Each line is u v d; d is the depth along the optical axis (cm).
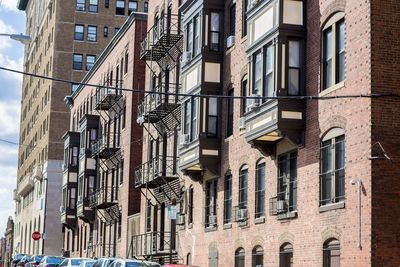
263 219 3072
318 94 2683
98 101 5834
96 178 6488
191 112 3688
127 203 5159
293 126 2761
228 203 3506
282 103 2767
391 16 2398
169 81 4397
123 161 5434
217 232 3575
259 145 3012
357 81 2427
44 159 9200
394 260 2286
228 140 3509
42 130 9588
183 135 3722
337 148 2558
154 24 4850
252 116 2995
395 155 2338
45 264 4431
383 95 2345
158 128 4559
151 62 4819
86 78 7150
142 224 4766
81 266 3434
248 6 3136
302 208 2748
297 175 2820
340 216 2470
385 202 2306
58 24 9181
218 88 3609
